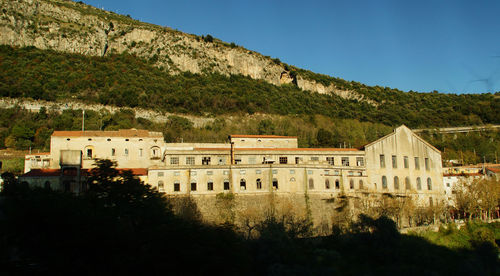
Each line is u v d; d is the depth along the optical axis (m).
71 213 56.72
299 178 97.56
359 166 106.81
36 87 194.38
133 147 107.88
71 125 163.00
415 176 114.44
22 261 52.78
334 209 96.94
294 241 75.38
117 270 53.34
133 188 65.88
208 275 52.47
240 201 92.88
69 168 87.75
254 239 73.12
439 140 189.12
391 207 96.19
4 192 59.69
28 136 152.12
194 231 58.81
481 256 77.69
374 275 64.12
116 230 57.06
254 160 105.38
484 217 105.69
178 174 92.75
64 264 53.09
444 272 68.31
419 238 84.75
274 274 58.38
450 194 120.19
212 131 193.00
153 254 54.09
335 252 69.56
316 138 170.62
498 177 123.44
